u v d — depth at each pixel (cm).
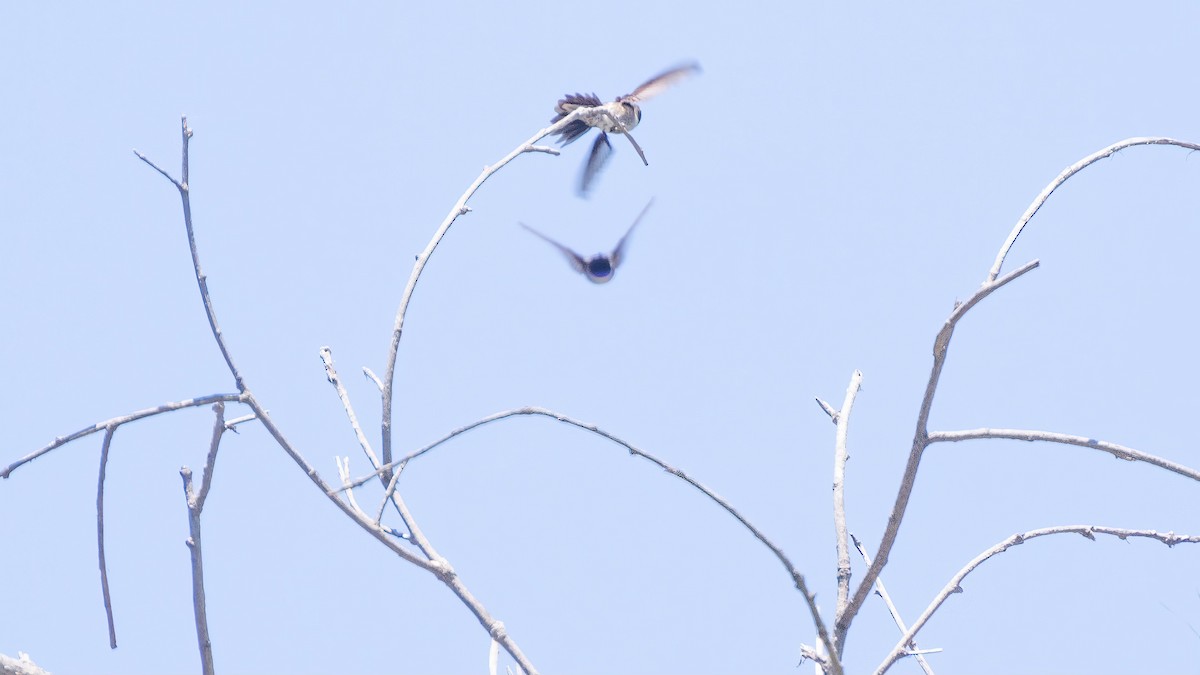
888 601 1177
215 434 1005
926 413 980
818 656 1017
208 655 1012
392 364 1173
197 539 1005
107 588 1019
